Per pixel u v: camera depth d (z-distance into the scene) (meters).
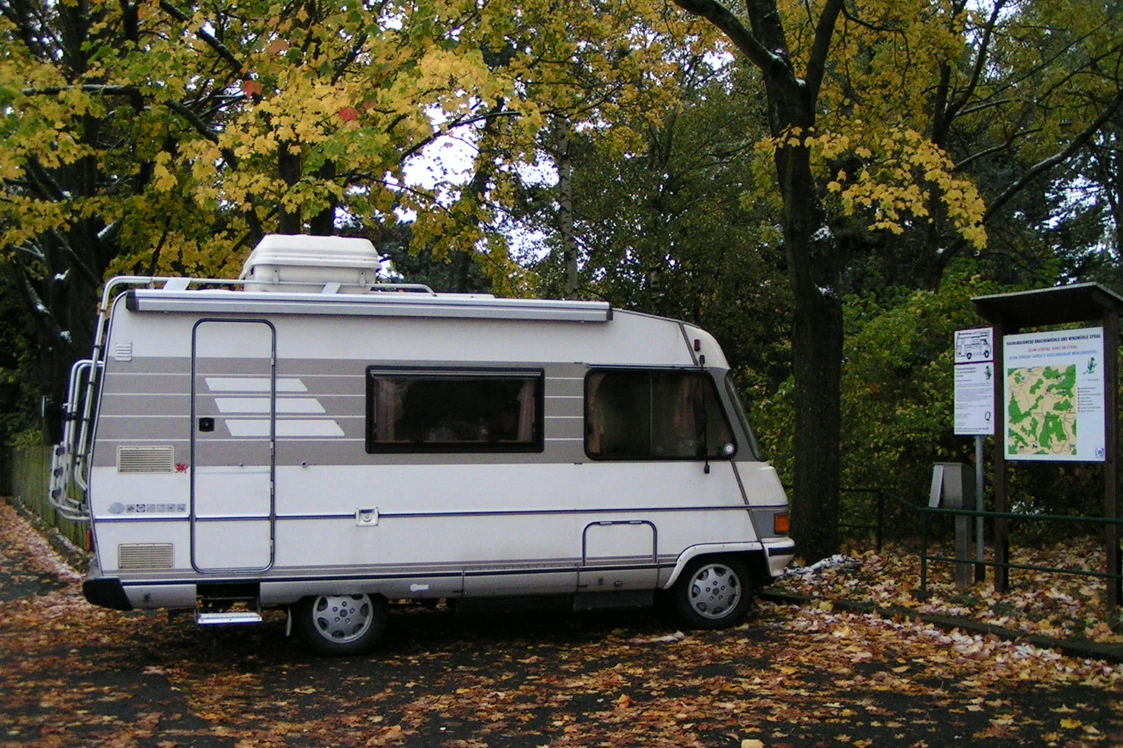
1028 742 6.12
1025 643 8.47
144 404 8.42
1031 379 9.95
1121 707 6.80
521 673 8.22
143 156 13.56
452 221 14.41
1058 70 19.00
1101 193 27.83
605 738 6.38
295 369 8.74
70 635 9.92
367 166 12.53
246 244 14.53
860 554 12.73
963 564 10.49
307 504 8.71
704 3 11.53
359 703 7.35
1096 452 9.40
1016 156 21.64
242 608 8.78
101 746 6.30
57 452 9.23
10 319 36.84
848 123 15.41
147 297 8.41
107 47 11.78
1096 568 11.48
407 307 9.00
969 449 13.76
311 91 10.69
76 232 16.62
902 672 7.84
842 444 14.12
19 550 18.34
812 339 11.90
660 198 23.28
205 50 13.31
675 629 9.97
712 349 9.87
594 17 16.36
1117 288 29.42
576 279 20.75
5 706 7.26
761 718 6.69
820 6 16.23
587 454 9.41
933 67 16.73
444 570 9.02
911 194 11.11
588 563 9.36
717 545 9.67
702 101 23.12
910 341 13.94
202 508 8.48
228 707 7.24
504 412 9.24
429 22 10.77
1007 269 26.94
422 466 8.99
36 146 10.96
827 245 11.91
